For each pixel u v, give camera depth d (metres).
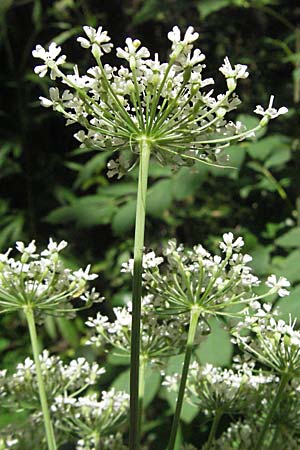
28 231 1.18
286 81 0.93
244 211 0.88
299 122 0.85
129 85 0.33
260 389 0.43
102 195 0.73
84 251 1.17
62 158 1.23
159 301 0.39
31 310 0.38
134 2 1.15
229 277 0.38
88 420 0.44
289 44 0.95
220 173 0.67
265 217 0.81
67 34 1.08
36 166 1.20
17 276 0.38
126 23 1.14
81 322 1.05
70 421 0.46
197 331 0.40
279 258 0.72
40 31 1.25
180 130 0.34
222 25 0.99
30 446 0.43
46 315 0.40
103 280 1.07
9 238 1.17
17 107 1.21
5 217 1.17
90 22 1.14
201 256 0.38
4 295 0.38
